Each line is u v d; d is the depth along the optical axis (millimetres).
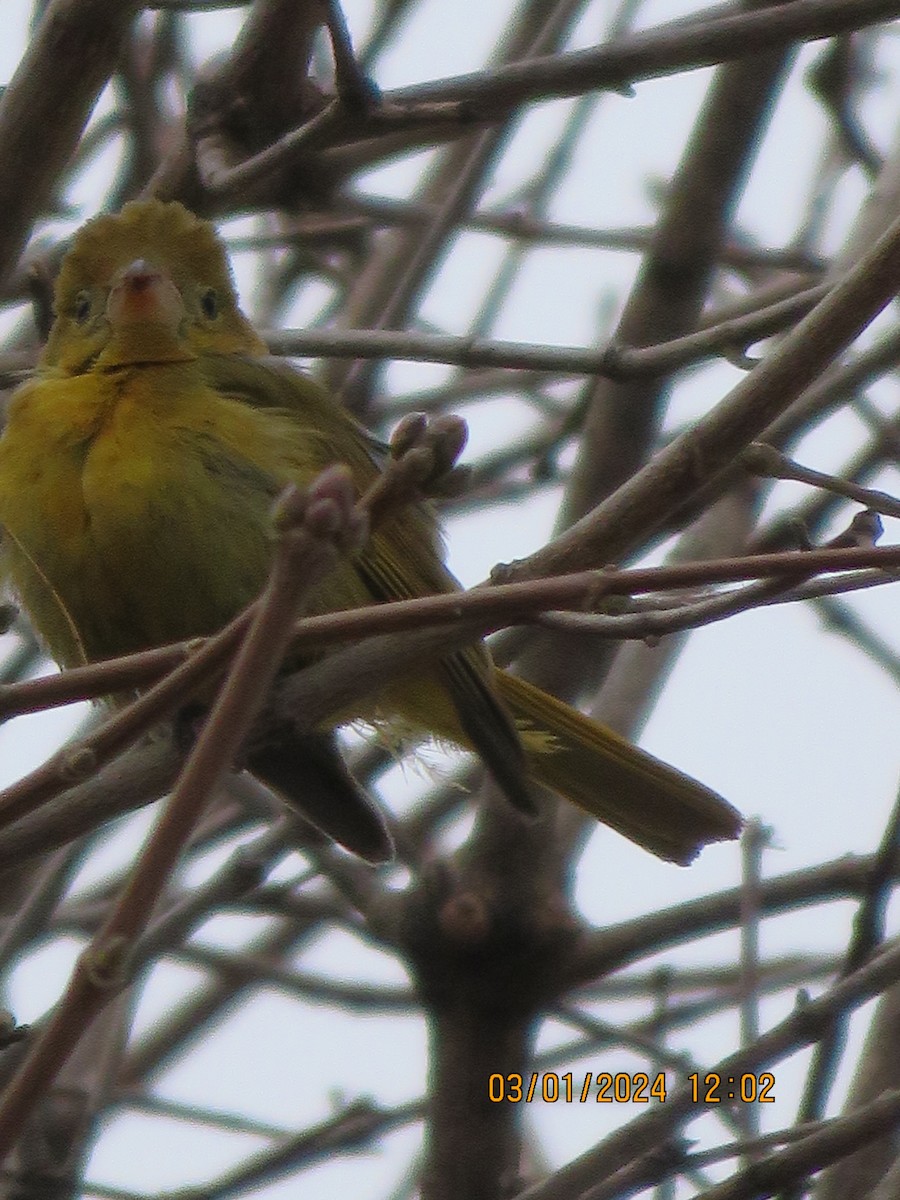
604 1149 7898
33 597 9211
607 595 6070
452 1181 9320
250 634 4723
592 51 9156
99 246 10023
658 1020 9859
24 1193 9555
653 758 9688
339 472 4590
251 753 7578
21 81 8453
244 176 9875
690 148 10852
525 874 9789
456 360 9461
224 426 9102
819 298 8680
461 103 8992
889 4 9016
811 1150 7301
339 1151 9977
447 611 5996
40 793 5621
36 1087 4652
